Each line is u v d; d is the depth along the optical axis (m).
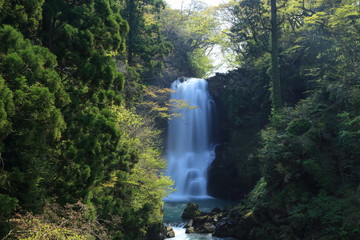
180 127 38.81
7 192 8.63
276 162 18.73
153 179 18.14
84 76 11.02
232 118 34.53
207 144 37.31
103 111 11.95
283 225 16.34
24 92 8.41
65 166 10.27
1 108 7.05
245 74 35.16
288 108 21.48
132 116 18.58
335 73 21.09
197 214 22.84
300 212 15.54
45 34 11.67
